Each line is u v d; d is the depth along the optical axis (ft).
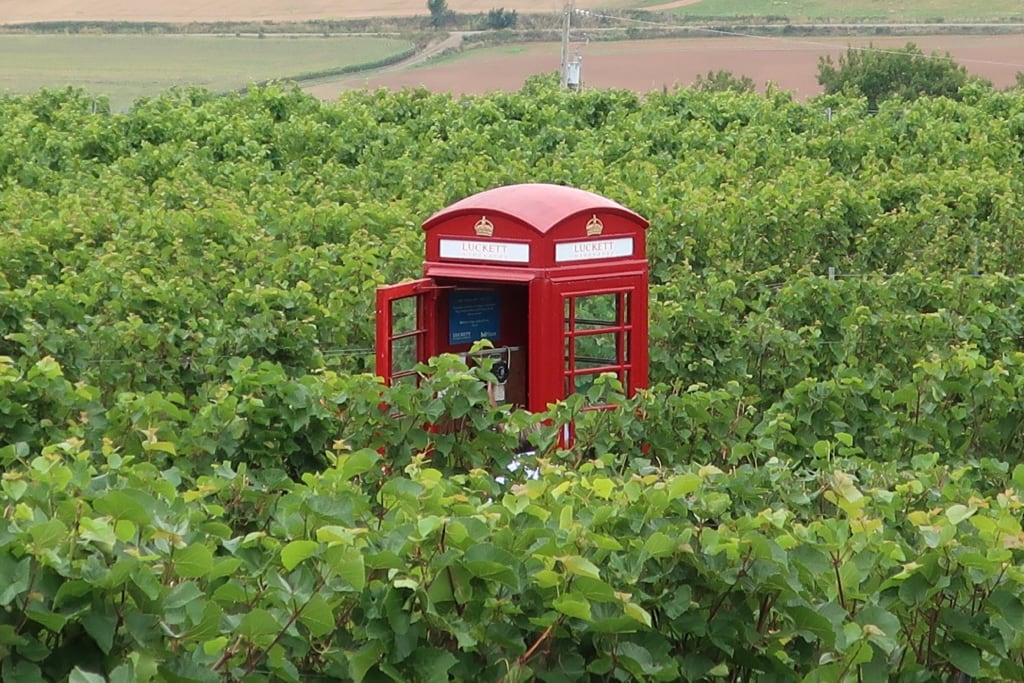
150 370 64.13
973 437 60.49
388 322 59.88
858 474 45.55
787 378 71.92
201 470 50.96
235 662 28.22
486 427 52.80
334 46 570.05
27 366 62.64
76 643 26.96
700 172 128.47
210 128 144.25
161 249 92.02
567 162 133.69
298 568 28.76
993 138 160.15
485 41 561.43
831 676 31.32
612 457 44.14
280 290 75.97
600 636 30.94
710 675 32.17
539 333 59.21
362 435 53.57
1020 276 84.23
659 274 98.22
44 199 108.27
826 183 115.03
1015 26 579.07
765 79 427.74
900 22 606.96
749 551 31.30
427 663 29.37
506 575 29.73
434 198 109.29
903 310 81.25
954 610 32.89
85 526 27.37
